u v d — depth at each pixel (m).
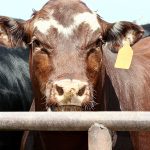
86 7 7.34
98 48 7.15
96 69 7.08
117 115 4.68
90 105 6.53
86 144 7.25
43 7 7.41
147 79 8.77
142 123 4.65
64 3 7.32
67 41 6.92
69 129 4.74
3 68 9.41
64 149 7.27
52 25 7.04
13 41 7.66
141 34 7.71
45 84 6.96
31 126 4.72
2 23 7.64
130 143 7.83
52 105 6.44
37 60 7.05
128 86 8.37
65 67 6.70
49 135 7.18
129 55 7.71
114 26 7.64
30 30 7.39
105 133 4.65
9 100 9.24
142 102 8.38
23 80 9.55
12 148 9.15
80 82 6.34
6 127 4.71
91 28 7.09
